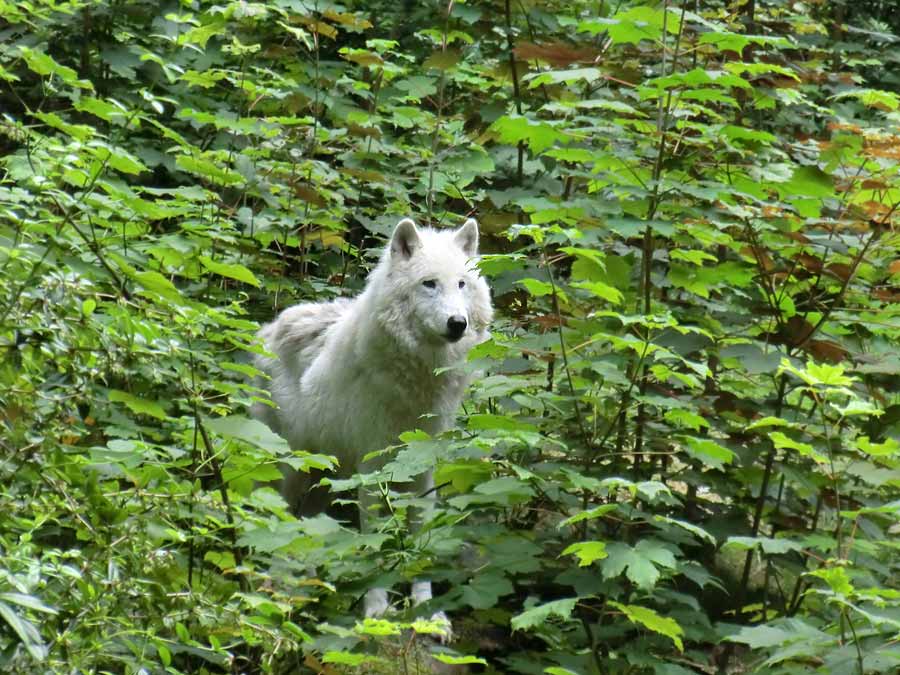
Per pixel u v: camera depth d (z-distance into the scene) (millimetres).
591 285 8281
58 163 7129
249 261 12812
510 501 8773
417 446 8797
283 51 14117
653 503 8789
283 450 7406
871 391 10016
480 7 14070
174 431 8625
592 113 13008
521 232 8273
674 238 10398
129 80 15070
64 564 5816
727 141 9734
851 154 10141
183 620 6309
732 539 7605
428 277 11125
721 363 10930
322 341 12156
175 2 15797
